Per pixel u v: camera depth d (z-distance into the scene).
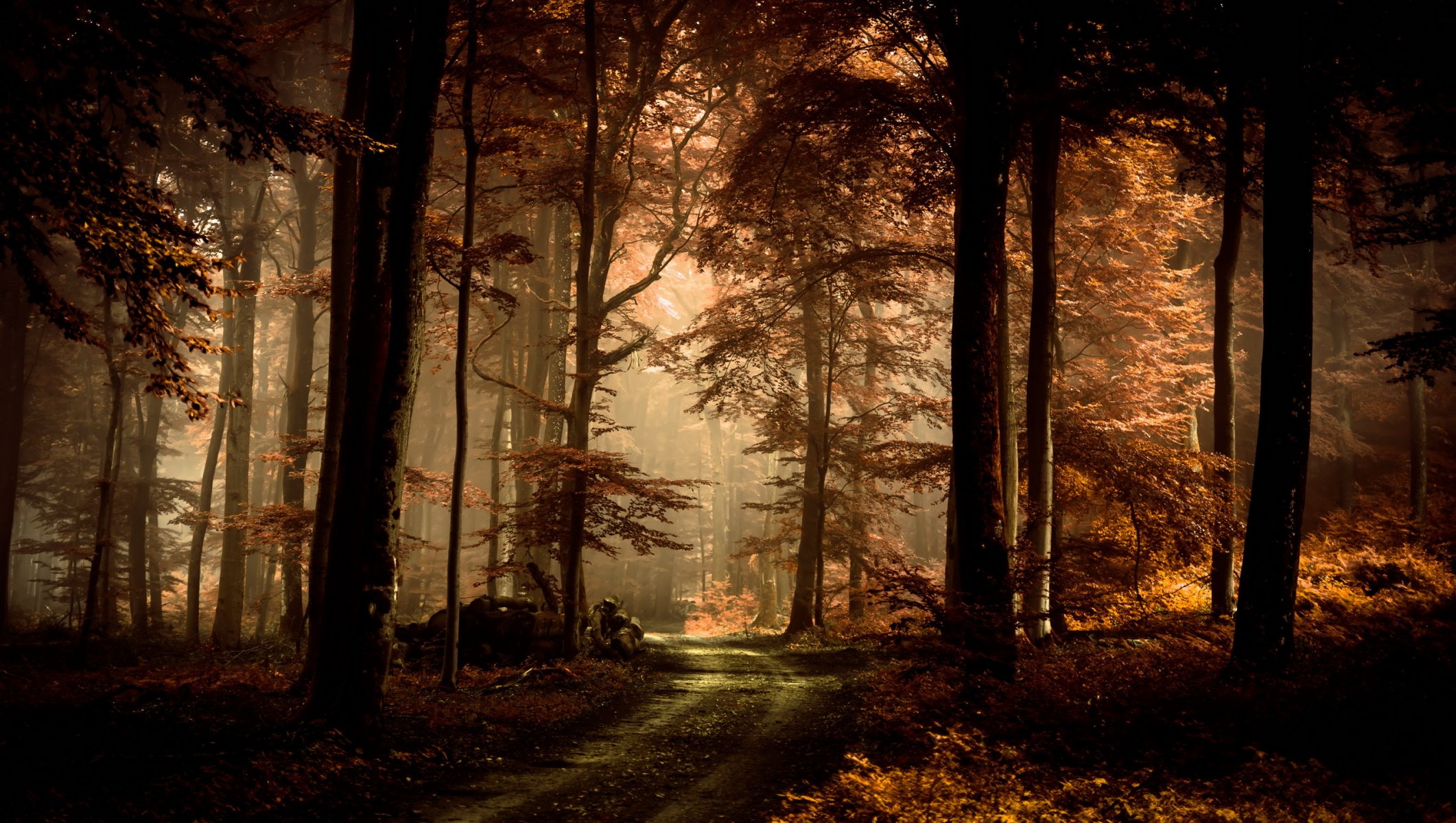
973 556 10.51
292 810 7.60
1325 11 11.95
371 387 11.23
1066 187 20.89
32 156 8.16
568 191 18.16
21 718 9.75
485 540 19.05
